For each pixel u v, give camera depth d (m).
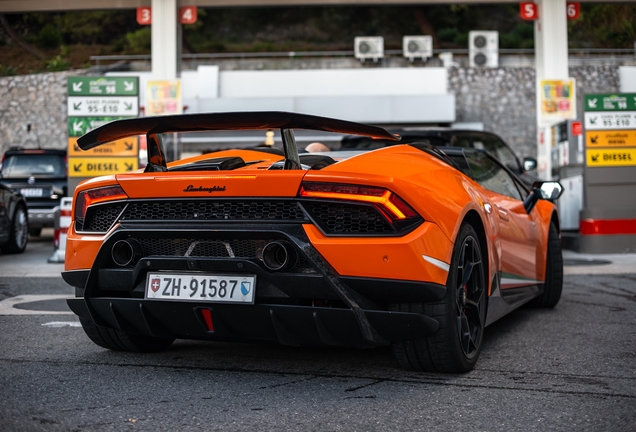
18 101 27.95
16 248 10.38
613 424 2.48
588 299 5.72
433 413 2.61
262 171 2.88
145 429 2.43
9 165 13.55
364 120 22.39
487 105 25.56
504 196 4.42
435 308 2.95
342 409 2.66
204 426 2.46
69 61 37.97
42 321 4.62
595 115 9.92
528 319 4.80
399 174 2.94
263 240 2.88
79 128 10.26
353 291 2.82
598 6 40.12
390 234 2.79
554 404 2.72
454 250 3.01
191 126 3.02
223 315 2.96
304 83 24.94
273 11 43.44
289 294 2.86
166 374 3.21
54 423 2.48
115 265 3.16
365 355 3.59
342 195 2.81
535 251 4.80
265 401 2.77
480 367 3.34
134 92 10.32
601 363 3.43
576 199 11.48
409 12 43.28
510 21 43.16
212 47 42.12
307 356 3.58
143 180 3.01
